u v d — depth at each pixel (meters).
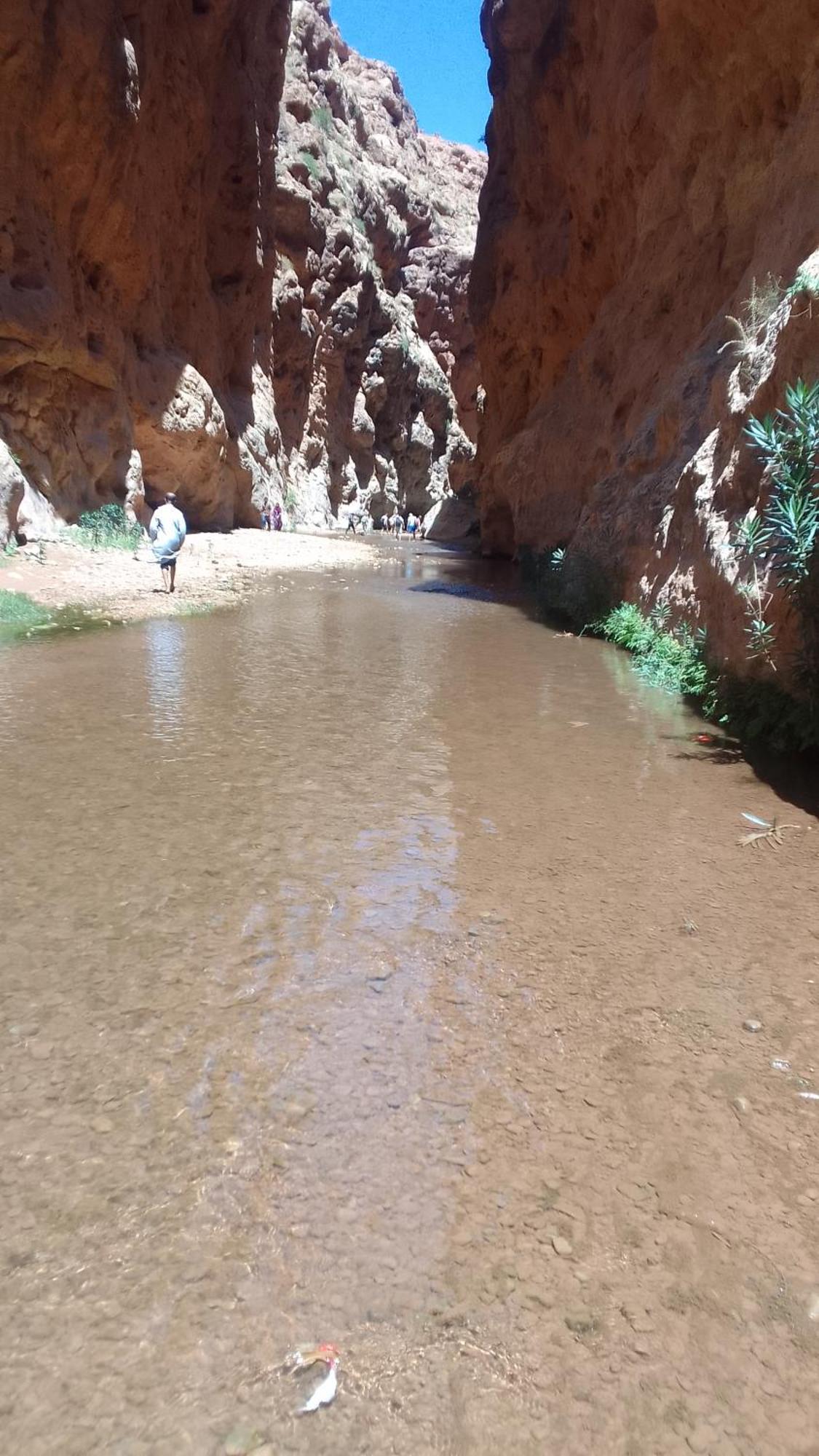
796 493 5.57
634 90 16.08
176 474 22.23
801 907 3.74
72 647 9.16
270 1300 1.88
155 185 19.84
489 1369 1.75
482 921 3.57
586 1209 2.14
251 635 10.55
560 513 18.09
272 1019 2.86
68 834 4.34
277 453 33.03
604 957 3.31
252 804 4.81
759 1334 1.84
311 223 38.66
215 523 25.14
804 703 5.75
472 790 5.15
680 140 13.95
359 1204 2.13
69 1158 2.24
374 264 49.06
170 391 20.88
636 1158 2.31
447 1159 2.29
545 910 3.68
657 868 4.12
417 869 4.06
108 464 17.50
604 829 4.58
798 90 10.64
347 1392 1.70
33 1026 2.78
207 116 22.66
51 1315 1.82
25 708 6.68
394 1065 2.65
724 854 4.29
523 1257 2.00
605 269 19.56
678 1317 1.87
